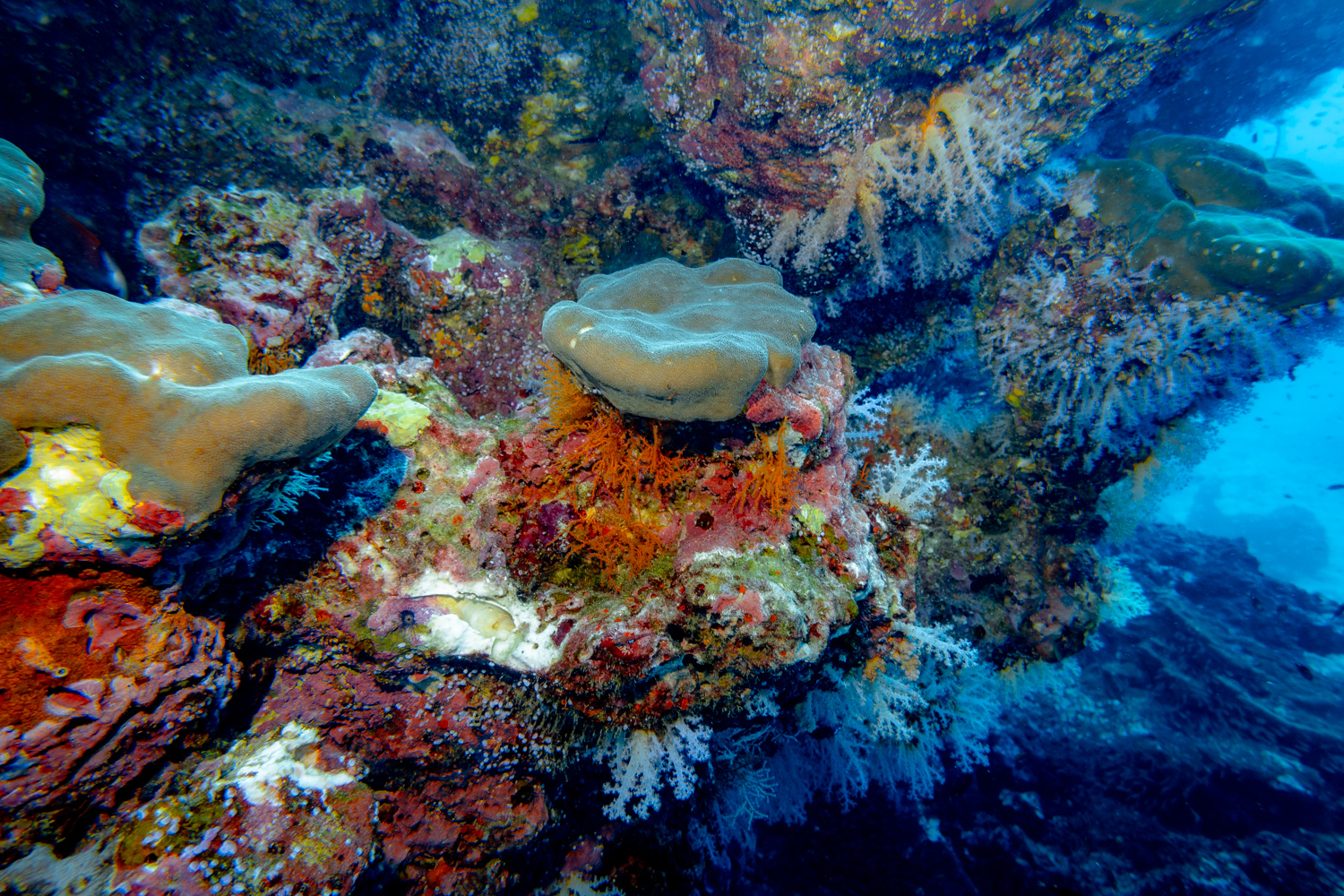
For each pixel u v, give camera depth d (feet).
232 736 7.38
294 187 16.47
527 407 10.55
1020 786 20.01
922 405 17.06
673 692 7.80
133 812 6.21
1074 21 12.42
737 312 9.34
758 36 12.31
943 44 11.96
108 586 5.41
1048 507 16.15
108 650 5.40
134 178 15.38
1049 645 15.74
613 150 18.90
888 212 13.94
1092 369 15.23
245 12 16.70
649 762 8.60
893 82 12.55
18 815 5.30
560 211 18.51
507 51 18.03
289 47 17.39
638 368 6.86
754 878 16.07
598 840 11.19
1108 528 17.37
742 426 8.68
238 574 7.18
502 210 18.11
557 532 8.70
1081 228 16.05
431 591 8.18
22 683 5.02
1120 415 15.39
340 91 18.26
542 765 8.81
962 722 16.76
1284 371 15.07
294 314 11.88
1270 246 12.89
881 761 15.64
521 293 16.19
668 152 17.47
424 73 18.34
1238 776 19.67
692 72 13.87
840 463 10.67
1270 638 29.78
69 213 13.43
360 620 8.04
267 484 5.74
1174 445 16.05
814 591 7.91
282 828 6.90
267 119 16.61
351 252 14.38
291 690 7.98
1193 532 37.63
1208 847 18.26
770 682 7.85
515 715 8.49
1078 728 22.31
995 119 12.97
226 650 6.75
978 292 17.15
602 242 18.01
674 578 7.98
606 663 7.22
